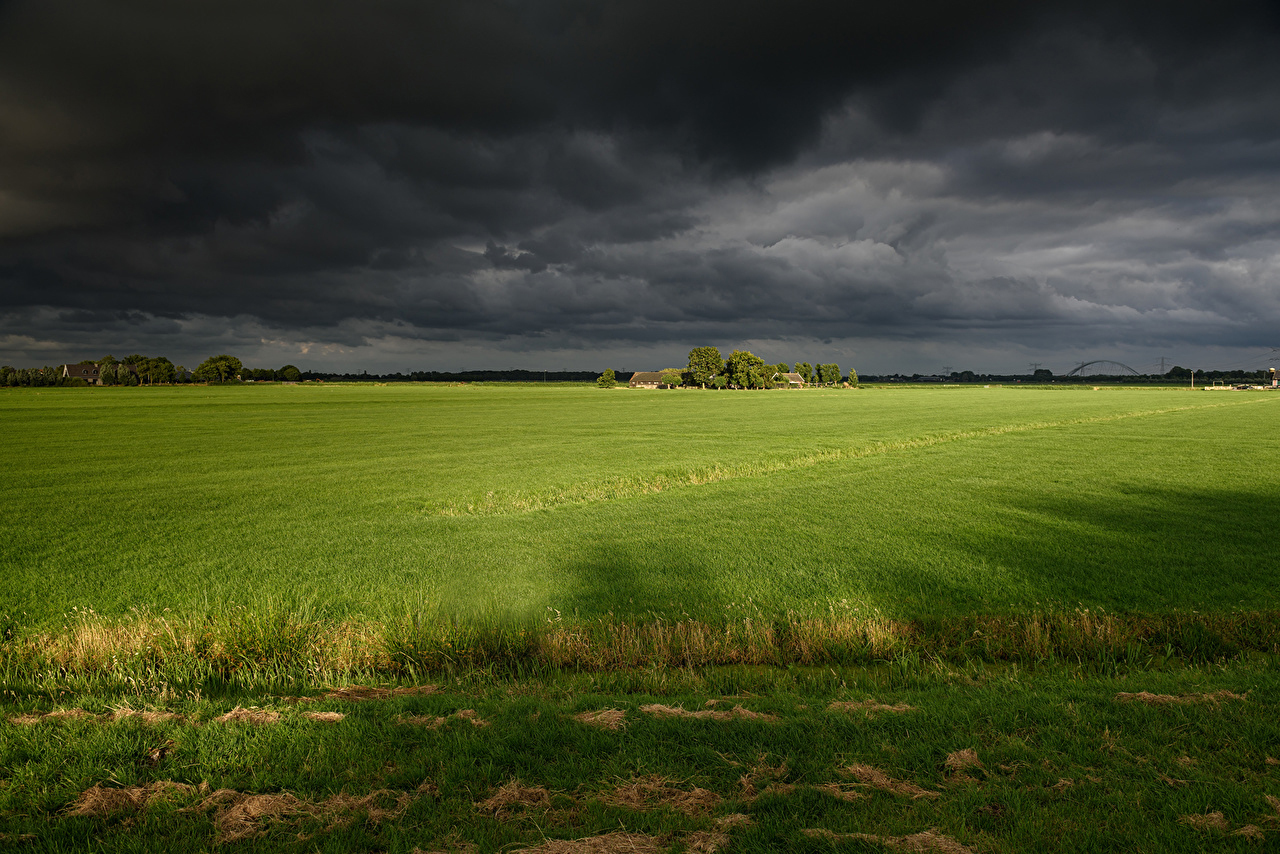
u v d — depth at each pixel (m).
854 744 6.62
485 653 10.55
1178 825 5.17
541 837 5.18
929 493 25.89
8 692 9.09
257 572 15.76
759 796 5.66
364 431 56.62
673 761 6.34
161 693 8.61
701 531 19.80
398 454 40.62
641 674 9.46
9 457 38.81
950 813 5.41
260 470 33.88
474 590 14.14
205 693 9.05
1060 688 8.16
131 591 14.40
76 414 75.81
